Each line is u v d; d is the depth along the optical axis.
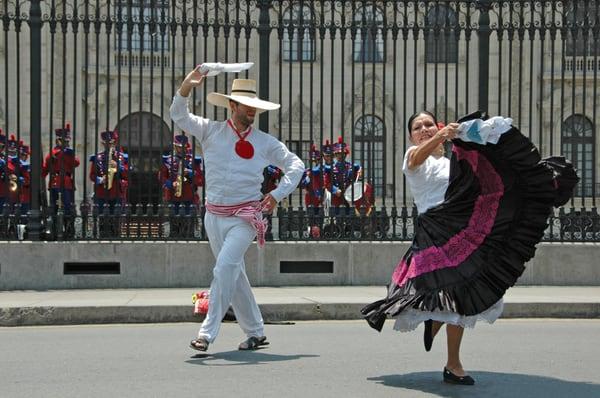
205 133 9.91
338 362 9.26
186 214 15.95
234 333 11.59
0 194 17.92
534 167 7.55
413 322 7.71
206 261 15.38
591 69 36.25
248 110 9.83
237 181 9.77
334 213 16.03
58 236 15.46
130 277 15.25
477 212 7.69
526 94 37.22
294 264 15.64
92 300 13.34
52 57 15.62
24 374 8.60
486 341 10.79
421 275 7.69
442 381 8.20
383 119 16.58
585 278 15.84
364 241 15.94
